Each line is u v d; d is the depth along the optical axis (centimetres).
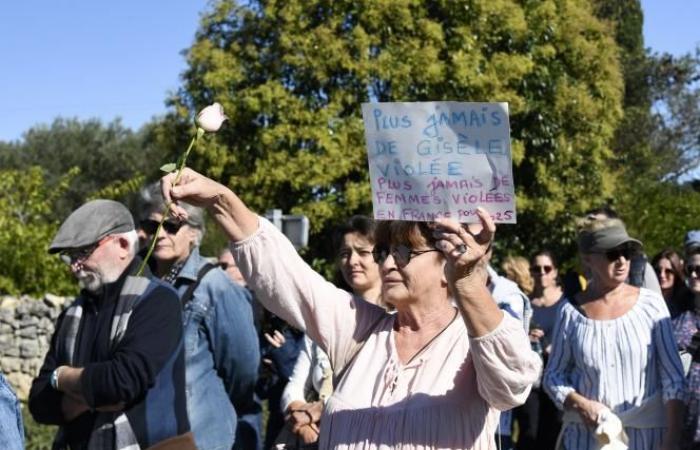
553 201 1878
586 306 533
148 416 388
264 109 1738
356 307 325
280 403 561
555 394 528
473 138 288
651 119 3462
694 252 606
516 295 590
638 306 522
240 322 477
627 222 1867
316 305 318
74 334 405
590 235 525
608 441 490
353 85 1755
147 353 384
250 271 314
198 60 1798
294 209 1706
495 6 1814
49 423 403
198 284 477
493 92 1789
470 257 275
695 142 3581
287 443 498
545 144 1878
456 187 291
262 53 1777
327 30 1725
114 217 405
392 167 297
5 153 4303
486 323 279
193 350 468
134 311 394
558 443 532
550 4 1888
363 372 314
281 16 1752
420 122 294
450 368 304
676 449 504
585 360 522
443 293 316
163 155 2144
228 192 308
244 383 482
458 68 1758
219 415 467
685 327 606
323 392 502
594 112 1919
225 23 1833
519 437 733
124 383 379
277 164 1727
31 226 1462
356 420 305
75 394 386
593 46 1947
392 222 315
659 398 514
